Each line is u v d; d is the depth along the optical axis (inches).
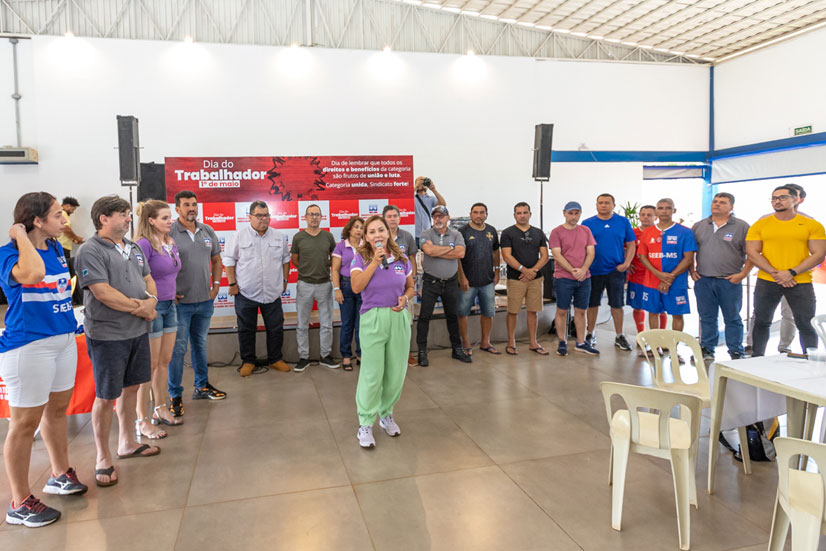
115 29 285.7
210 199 199.3
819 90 289.1
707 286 183.5
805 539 63.2
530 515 90.4
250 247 176.4
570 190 339.3
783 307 188.5
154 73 281.4
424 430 130.2
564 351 201.9
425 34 320.8
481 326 212.1
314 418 139.5
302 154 297.6
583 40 340.8
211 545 82.9
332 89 299.4
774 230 160.9
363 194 212.4
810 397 79.0
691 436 80.9
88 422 139.7
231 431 130.8
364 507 93.7
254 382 173.2
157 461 113.7
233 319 210.8
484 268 200.4
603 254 204.7
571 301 205.8
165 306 126.9
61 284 91.5
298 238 187.9
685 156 354.3
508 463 111.0
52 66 273.9
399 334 119.5
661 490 98.8
